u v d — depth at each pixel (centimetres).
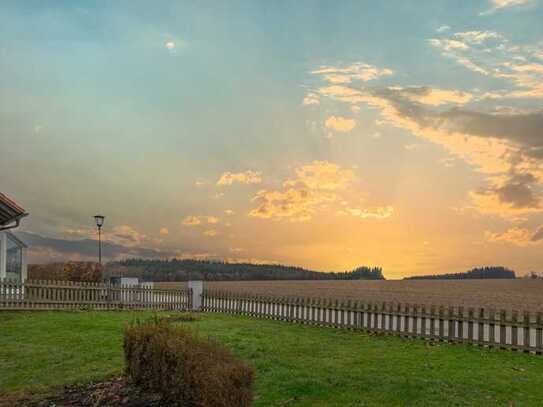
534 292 9788
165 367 880
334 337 1858
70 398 990
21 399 1004
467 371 1267
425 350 1596
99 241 3619
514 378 1204
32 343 1543
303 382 1095
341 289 11256
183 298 3086
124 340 1013
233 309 2845
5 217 1972
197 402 802
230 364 830
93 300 2769
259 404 973
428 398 1006
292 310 2422
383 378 1149
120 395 958
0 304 2428
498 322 1664
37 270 3612
